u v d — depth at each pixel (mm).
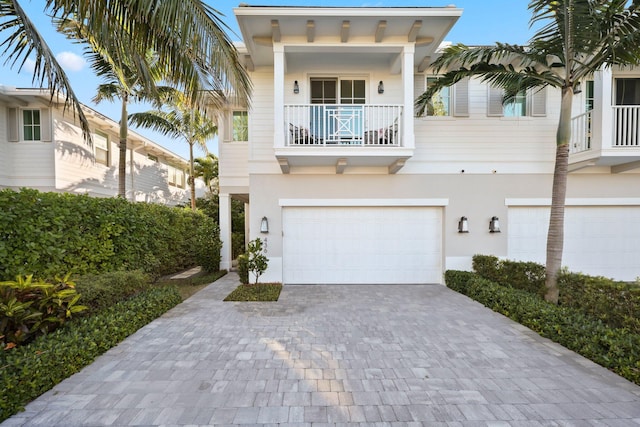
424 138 7996
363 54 7426
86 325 4012
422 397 3025
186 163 19141
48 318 3611
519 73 5586
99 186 12453
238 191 10594
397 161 7242
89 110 11242
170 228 9305
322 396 3045
